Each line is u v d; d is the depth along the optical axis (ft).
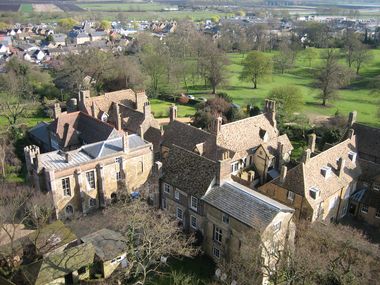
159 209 203.92
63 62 520.42
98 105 319.68
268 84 576.20
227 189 182.80
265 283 159.74
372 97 508.12
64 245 179.22
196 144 242.37
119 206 216.13
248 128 253.24
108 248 176.24
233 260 166.91
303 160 203.51
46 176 204.44
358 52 618.85
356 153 236.43
